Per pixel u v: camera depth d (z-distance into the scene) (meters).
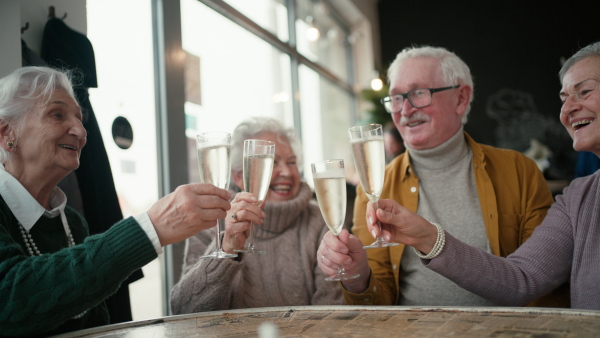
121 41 2.57
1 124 1.11
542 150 5.92
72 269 0.86
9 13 1.68
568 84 1.34
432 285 1.57
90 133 1.88
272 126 1.85
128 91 2.58
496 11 6.36
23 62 1.74
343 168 1.09
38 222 1.16
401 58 1.80
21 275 0.87
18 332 0.87
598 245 1.21
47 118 1.13
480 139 6.23
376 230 1.09
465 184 1.68
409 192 1.72
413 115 1.71
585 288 1.21
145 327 0.91
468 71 1.81
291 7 5.00
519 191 1.65
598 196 1.25
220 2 3.53
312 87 5.49
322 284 1.63
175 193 0.93
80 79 1.87
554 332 0.72
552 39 6.05
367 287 1.34
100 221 1.83
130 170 2.54
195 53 3.20
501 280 1.21
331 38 6.31
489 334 0.73
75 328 1.15
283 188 1.79
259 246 1.70
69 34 1.91
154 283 2.59
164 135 2.75
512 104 6.13
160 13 2.82
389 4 7.05
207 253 1.48
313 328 0.84
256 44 4.20
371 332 0.79
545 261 1.27
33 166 1.14
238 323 0.91
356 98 6.73
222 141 1.04
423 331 0.77
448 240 1.18
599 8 5.88
